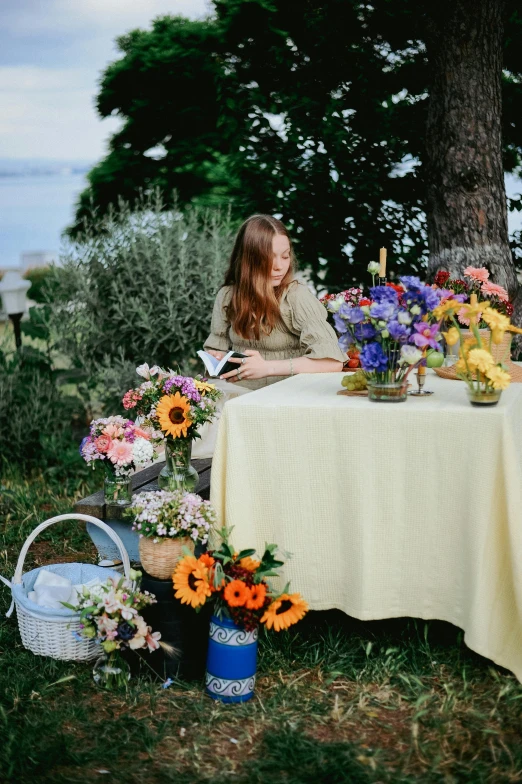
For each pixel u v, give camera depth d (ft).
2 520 15.42
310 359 12.30
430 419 8.85
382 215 19.38
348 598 9.41
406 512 9.11
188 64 23.02
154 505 9.36
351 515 9.21
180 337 19.60
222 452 9.66
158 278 19.75
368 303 11.63
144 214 20.44
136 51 23.62
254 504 9.68
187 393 10.52
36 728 8.47
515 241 19.31
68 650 9.78
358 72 18.80
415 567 9.19
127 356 20.21
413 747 8.11
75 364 20.15
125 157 25.02
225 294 13.52
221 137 21.26
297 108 18.61
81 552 13.87
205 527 9.28
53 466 18.83
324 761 7.92
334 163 18.81
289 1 19.17
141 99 24.04
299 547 9.55
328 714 8.74
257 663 9.66
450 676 9.24
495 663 9.16
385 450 9.05
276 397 9.88
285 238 12.62
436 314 9.23
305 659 9.73
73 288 20.34
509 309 12.26
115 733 8.46
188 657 9.36
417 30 16.93
